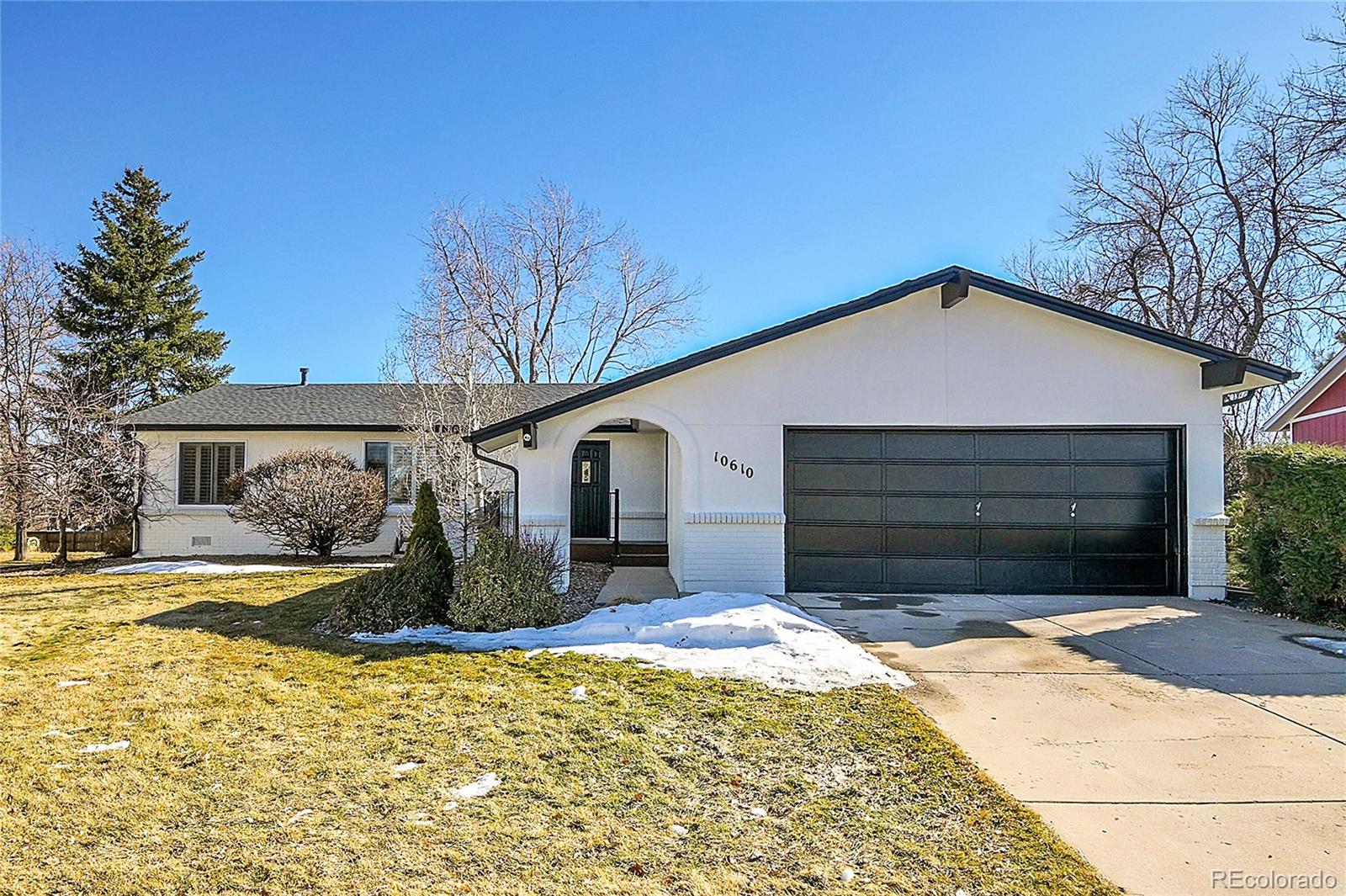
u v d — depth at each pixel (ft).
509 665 21.86
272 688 19.79
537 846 11.41
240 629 27.89
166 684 20.27
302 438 56.39
